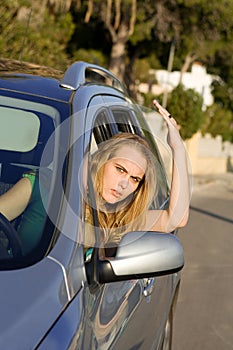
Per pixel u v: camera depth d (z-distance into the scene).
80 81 3.41
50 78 3.50
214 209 17.48
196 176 29.31
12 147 3.17
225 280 8.82
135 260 2.48
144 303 3.21
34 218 2.59
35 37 17.08
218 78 51.12
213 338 6.30
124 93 4.65
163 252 2.54
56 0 20.44
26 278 2.20
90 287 2.42
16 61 4.07
